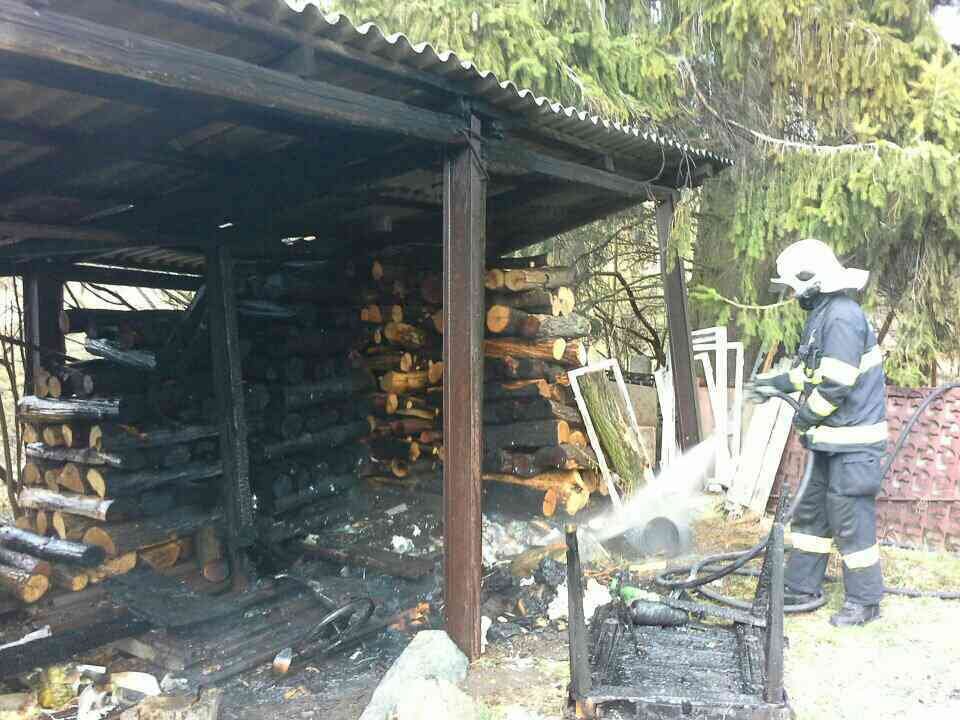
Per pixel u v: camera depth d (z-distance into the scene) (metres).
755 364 7.07
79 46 2.22
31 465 4.98
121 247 5.16
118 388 4.68
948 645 3.63
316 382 5.57
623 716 2.87
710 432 6.64
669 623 3.57
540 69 6.37
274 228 5.39
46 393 4.94
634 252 9.34
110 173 4.20
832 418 3.93
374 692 3.23
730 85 7.09
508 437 5.56
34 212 4.96
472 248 3.53
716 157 5.17
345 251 6.40
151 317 5.93
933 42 6.29
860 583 3.93
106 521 4.45
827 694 3.19
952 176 5.98
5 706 3.40
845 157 6.30
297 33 2.68
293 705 3.36
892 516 5.48
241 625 4.10
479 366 3.54
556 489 5.38
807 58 6.44
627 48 6.95
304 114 2.85
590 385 5.55
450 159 3.60
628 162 5.05
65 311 5.97
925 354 6.89
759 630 3.46
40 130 3.36
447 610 3.63
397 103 3.17
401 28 6.56
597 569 4.66
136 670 3.76
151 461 4.60
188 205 4.80
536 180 5.13
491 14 6.42
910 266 6.80
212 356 4.86
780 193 6.65
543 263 5.77
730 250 7.25
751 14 6.42
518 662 3.55
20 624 4.16
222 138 3.79
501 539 5.17
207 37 2.74
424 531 5.21
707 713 2.80
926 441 5.46
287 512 5.21
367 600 4.04
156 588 4.38
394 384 6.03
